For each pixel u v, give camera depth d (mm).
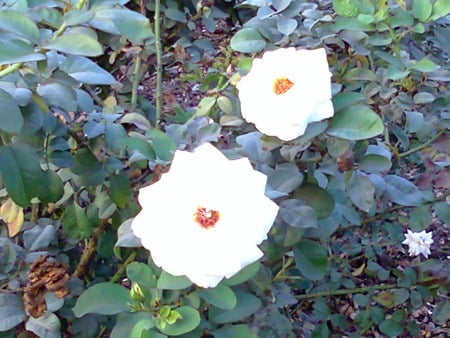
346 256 1101
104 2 597
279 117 517
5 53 478
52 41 520
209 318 555
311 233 625
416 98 736
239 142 595
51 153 649
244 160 472
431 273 993
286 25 711
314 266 619
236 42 720
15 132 513
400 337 1157
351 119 551
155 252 452
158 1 806
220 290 509
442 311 1005
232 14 1055
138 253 735
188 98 1284
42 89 573
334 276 991
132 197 697
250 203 455
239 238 447
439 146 753
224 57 979
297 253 618
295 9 746
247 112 536
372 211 905
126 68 959
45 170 694
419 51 859
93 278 789
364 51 711
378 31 730
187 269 446
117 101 957
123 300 529
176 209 455
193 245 445
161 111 862
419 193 684
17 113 511
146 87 1276
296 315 1061
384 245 1127
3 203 676
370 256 1061
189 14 1021
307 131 548
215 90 715
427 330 1191
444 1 722
